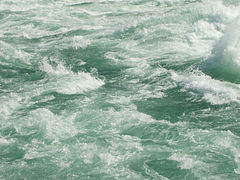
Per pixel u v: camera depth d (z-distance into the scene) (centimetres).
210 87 1415
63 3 2814
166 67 1619
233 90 1388
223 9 2017
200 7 2094
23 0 2900
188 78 1496
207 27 1925
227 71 1511
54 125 1206
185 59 1673
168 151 1072
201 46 1784
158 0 2659
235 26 1673
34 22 2377
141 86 1479
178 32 1955
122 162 1036
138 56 1753
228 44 1603
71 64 1722
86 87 1482
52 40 2055
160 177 983
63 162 1046
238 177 968
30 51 1903
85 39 2014
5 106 1346
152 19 2120
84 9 2617
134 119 1229
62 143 1124
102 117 1244
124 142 1117
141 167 1017
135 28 2055
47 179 991
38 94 1434
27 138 1156
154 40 1905
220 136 1127
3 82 1575
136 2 2688
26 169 1028
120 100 1367
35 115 1259
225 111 1274
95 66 1686
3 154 1094
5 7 2752
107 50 1847
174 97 1380
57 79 1564
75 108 1318
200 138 1123
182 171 997
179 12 2122
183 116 1259
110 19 2361
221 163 1016
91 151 1081
